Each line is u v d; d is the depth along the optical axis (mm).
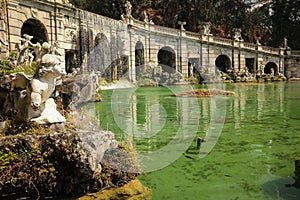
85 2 47219
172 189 6145
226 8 56031
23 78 6059
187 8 51750
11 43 21250
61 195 5344
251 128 11945
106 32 32719
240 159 8047
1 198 5117
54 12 25828
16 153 5242
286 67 49531
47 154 5289
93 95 16422
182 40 41906
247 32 56719
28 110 6016
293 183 6465
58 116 6168
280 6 56969
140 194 5629
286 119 14016
